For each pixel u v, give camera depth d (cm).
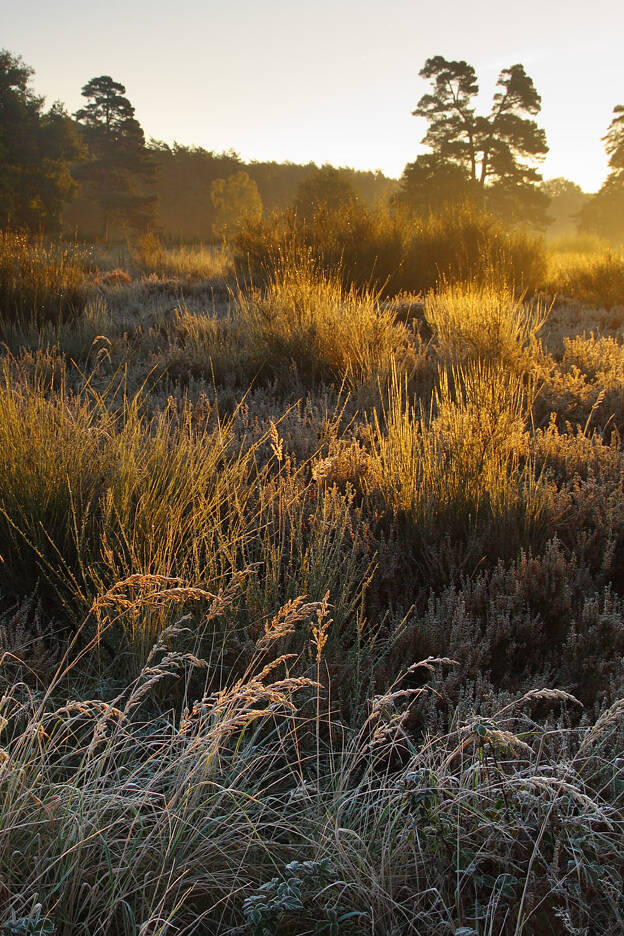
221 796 170
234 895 164
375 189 13062
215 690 233
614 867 160
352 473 393
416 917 153
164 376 625
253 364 655
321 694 223
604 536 337
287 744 215
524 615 276
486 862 174
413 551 326
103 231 7800
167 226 10662
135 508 299
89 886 153
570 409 545
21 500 286
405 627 258
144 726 215
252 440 444
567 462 429
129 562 271
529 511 337
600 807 164
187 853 167
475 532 317
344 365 635
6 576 278
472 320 687
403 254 1220
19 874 156
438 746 200
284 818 177
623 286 1260
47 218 5075
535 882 161
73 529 283
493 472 352
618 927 154
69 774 198
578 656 252
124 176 7806
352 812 190
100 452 334
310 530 314
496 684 248
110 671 235
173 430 441
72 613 251
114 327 824
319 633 211
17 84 5309
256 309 754
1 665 220
